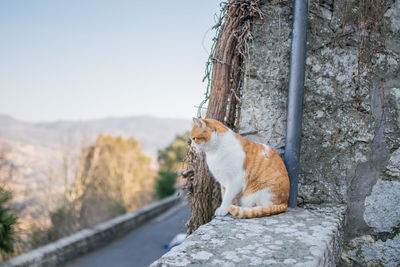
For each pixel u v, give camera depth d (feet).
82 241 21.75
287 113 6.86
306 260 4.06
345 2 6.98
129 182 39.68
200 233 5.14
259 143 6.79
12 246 18.10
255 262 4.02
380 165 6.75
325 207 6.81
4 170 22.13
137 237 26.02
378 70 6.84
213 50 7.75
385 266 6.59
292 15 7.11
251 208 5.92
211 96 7.60
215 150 6.29
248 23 7.27
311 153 7.11
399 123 6.71
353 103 6.94
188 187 7.86
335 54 7.05
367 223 6.75
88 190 30.86
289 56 7.25
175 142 56.49
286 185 6.31
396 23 6.85
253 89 7.38
